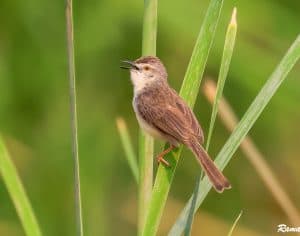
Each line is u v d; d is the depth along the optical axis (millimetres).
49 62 13867
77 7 13750
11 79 13797
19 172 13695
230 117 10617
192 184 14641
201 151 8281
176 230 7145
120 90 14211
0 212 13672
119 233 14297
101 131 13969
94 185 13547
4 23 13812
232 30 6820
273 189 11008
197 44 7840
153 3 7766
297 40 7223
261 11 13367
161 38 13617
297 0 13469
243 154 14914
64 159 13688
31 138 13875
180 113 8734
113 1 13562
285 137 14656
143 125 9172
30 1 13695
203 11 13164
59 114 13867
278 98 13844
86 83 14047
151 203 7328
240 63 13469
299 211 14828
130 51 13898
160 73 9734
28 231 7305
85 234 13422
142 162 7938
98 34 13711
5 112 13727
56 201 13562
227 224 14758
